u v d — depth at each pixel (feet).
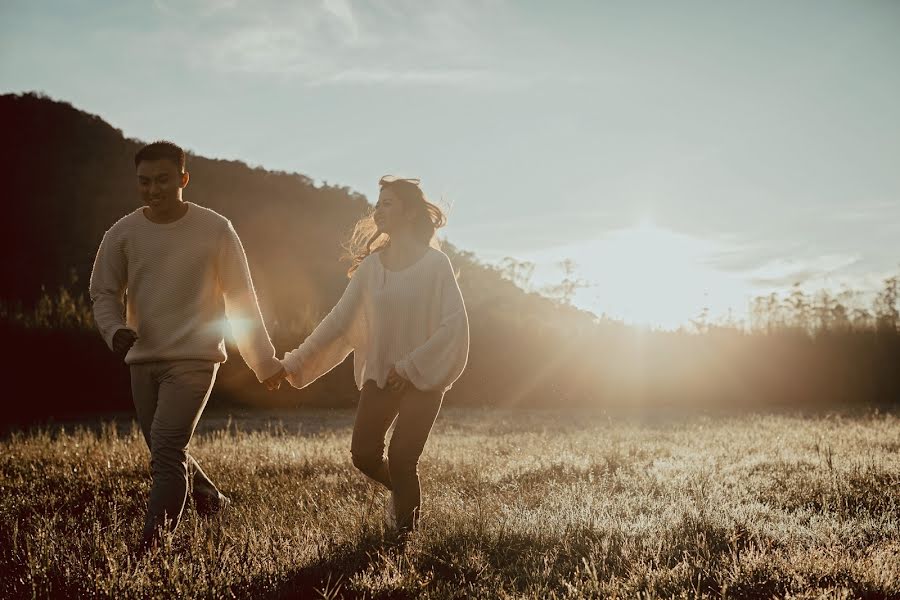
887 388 85.30
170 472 14.01
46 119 278.26
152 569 11.06
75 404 58.18
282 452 26.86
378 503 16.65
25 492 19.19
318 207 288.92
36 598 10.47
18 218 225.15
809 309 90.94
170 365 14.60
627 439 33.27
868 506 17.10
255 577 11.16
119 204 247.50
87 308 66.13
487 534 13.76
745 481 20.13
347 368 64.64
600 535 13.98
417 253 15.21
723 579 11.25
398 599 10.82
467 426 45.21
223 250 15.30
